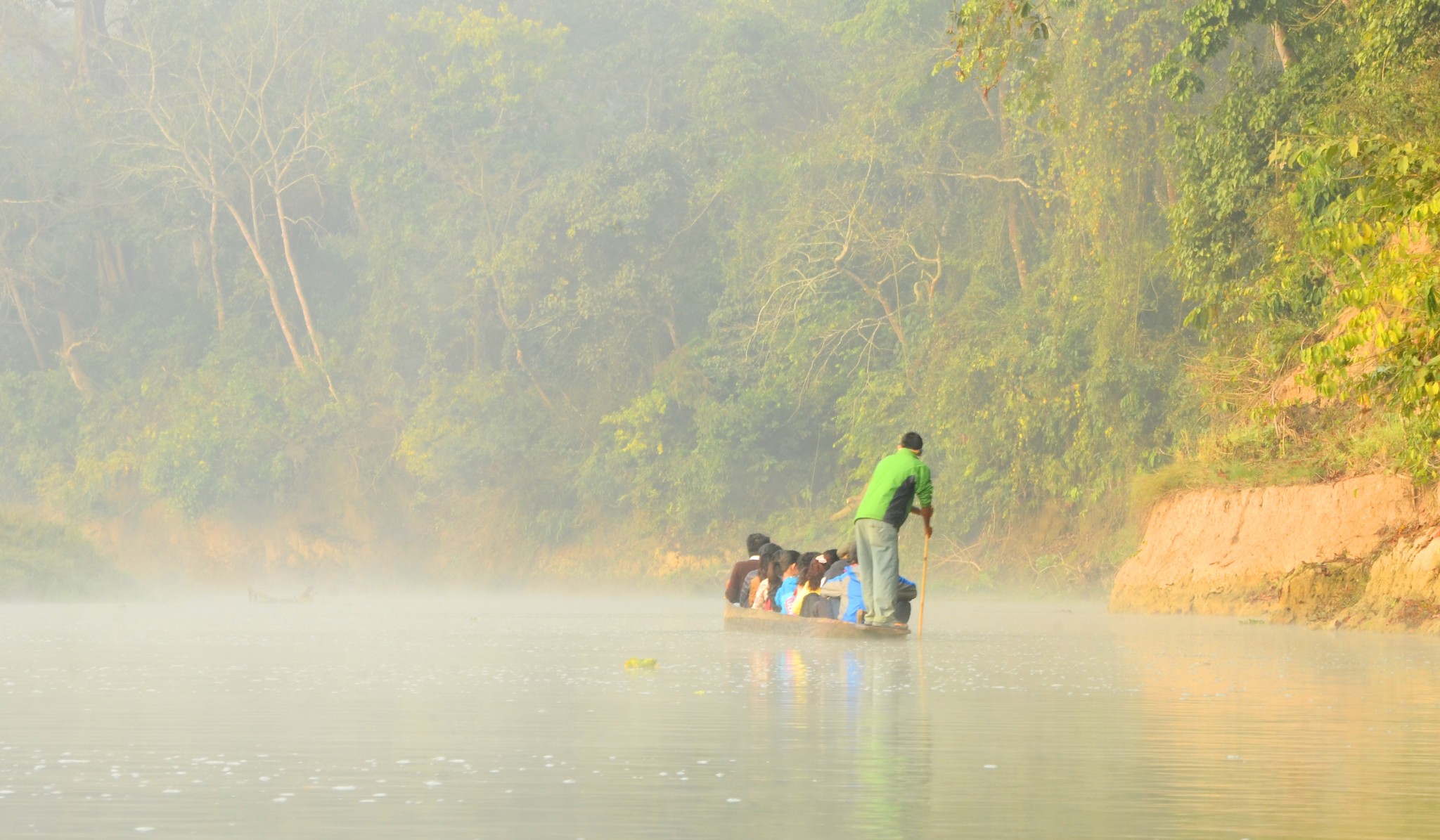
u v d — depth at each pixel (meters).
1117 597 62.81
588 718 18.61
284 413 155.88
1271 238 63.00
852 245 116.88
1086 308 91.75
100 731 17.30
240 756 14.98
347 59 160.25
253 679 25.48
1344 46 61.00
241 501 153.50
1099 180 84.25
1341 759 14.56
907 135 111.94
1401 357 31.02
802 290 119.38
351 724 17.91
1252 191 65.50
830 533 118.81
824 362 123.38
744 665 28.91
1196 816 11.29
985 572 97.94
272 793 12.53
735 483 129.75
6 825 10.99
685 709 19.64
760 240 128.75
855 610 42.62
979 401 99.00
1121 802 11.94
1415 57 50.75
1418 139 44.78
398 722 18.12
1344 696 21.59
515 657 32.19
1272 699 21.08
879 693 22.19
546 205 140.75
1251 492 56.38
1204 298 68.75
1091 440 89.94
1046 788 12.67
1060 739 16.17
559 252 140.50
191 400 156.50
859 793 12.45
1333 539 51.06
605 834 10.55
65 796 12.38
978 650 33.94
